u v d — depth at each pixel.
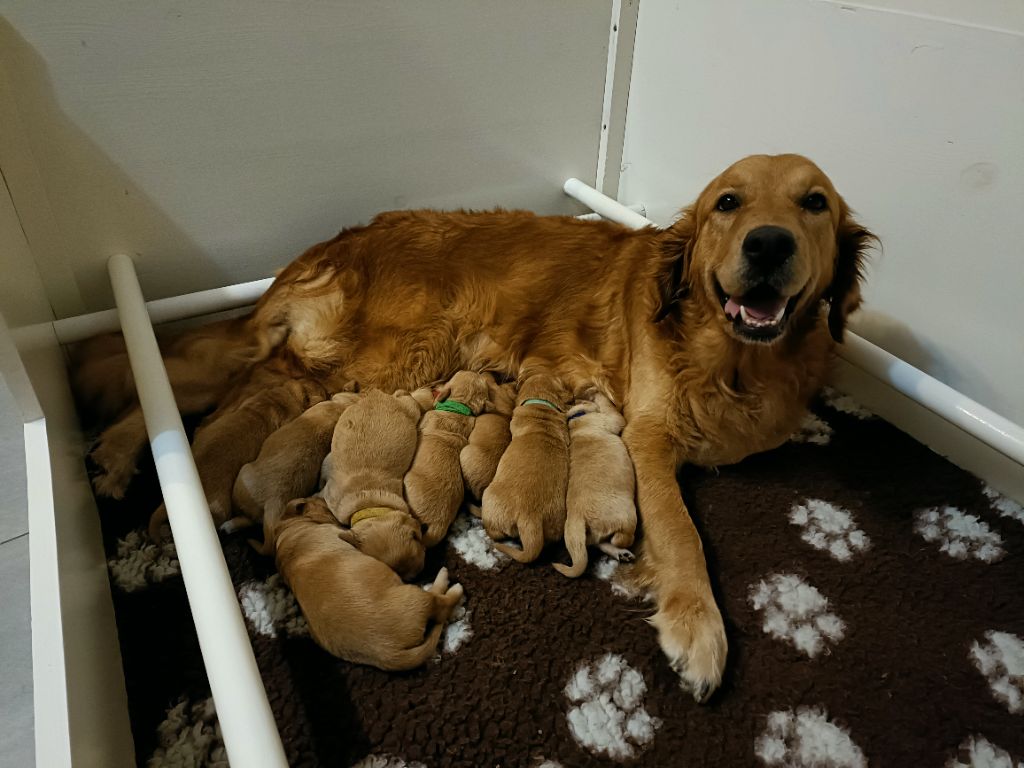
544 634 1.48
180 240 2.14
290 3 1.92
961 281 1.75
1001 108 1.54
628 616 1.52
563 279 2.08
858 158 1.89
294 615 1.50
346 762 1.25
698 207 1.79
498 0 2.21
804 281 1.55
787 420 1.86
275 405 1.88
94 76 1.80
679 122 2.46
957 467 1.93
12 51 1.70
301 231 2.30
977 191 1.64
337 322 2.05
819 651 1.45
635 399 1.89
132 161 1.96
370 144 2.25
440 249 2.08
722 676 1.39
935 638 1.48
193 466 1.35
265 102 2.03
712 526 1.73
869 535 1.71
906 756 1.28
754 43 2.09
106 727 1.17
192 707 1.34
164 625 1.49
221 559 1.17
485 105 2.39
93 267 2.06
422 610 1.37
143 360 1.63
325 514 1.61
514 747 1.28
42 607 1.11
